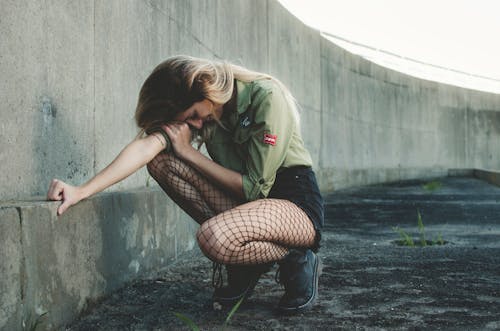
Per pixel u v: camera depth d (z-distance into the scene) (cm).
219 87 211
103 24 306
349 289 292
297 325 225
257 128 220
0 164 205
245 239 211
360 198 949
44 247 195
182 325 224
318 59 1096
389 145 1556
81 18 277
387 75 1539
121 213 279
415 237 496
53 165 248
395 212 712
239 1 666
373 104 1446
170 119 227
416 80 1736
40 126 236
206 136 229
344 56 1252
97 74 299
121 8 331
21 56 219
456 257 392
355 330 219
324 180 1101
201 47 515
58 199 208
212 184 238
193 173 236
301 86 993
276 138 219
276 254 226
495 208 763
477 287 297
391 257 394
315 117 1072
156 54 397
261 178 221
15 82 215
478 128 2089
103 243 254
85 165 285
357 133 1335
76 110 273
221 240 208
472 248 434
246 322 229
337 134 1204
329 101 1159
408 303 263
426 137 1802
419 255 402
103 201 255
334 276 326
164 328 220
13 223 175
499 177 1353
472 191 1145
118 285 275
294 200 228
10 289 172
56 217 205
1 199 205
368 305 259
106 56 311
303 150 237
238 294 248
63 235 211
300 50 991
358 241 473
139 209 305
